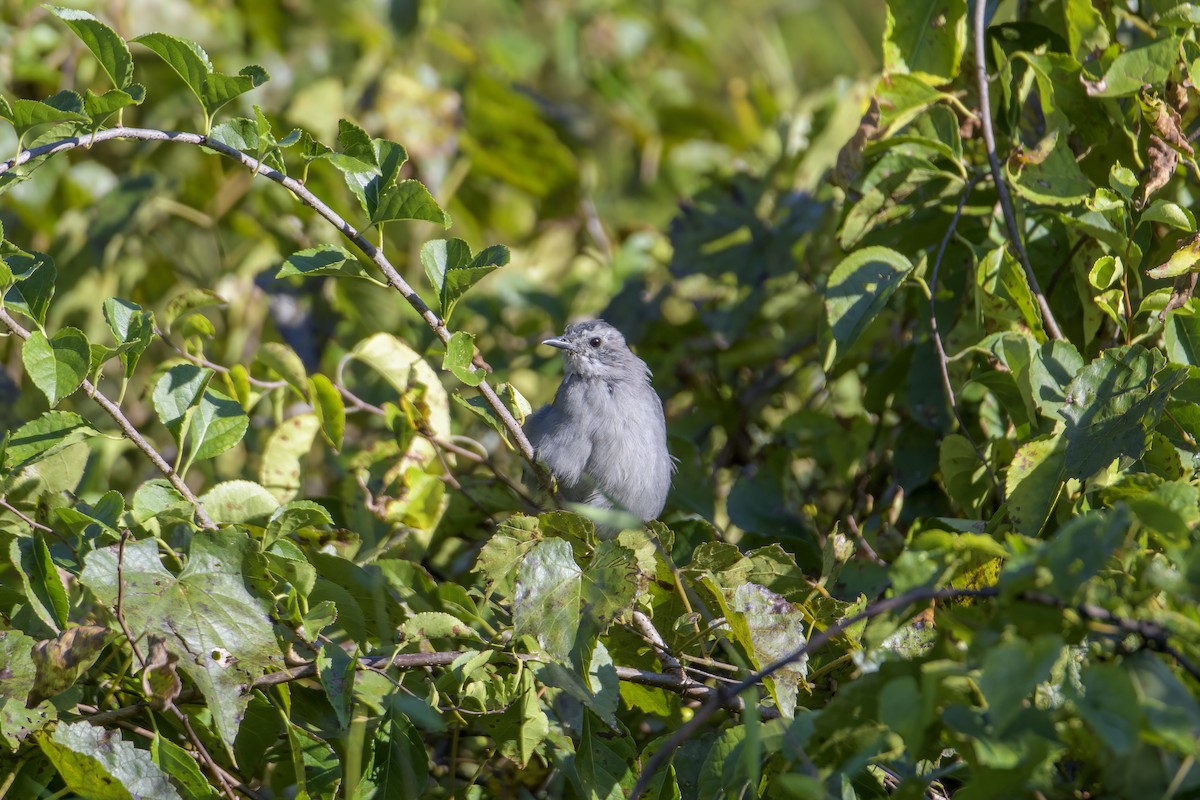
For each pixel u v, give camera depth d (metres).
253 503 7.78
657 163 16.45
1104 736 4.41
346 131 7.04
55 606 6.68
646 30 17.16
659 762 6.00
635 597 6.72
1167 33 8.45
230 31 14.43
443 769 8.04
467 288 7.10
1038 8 9.80
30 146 7.00
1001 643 4.91
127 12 13.27
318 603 7.36
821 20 19.72
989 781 4.80
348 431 11.82
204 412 7.45
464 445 11.23
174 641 6.33
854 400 11.82
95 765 6.04
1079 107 8.77
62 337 6.65
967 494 8.57
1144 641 5.08
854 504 10.23
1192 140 8.43
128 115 13.52
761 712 6.73
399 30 14.45
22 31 12.79
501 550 7.21
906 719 4.86
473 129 14.24
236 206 12.99
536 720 6.65
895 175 8.84
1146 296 8.00
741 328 12.05
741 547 9.74
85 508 7.36
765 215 12.77
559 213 14.96
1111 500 6.50
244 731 7.20
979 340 8.60
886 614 6.14
